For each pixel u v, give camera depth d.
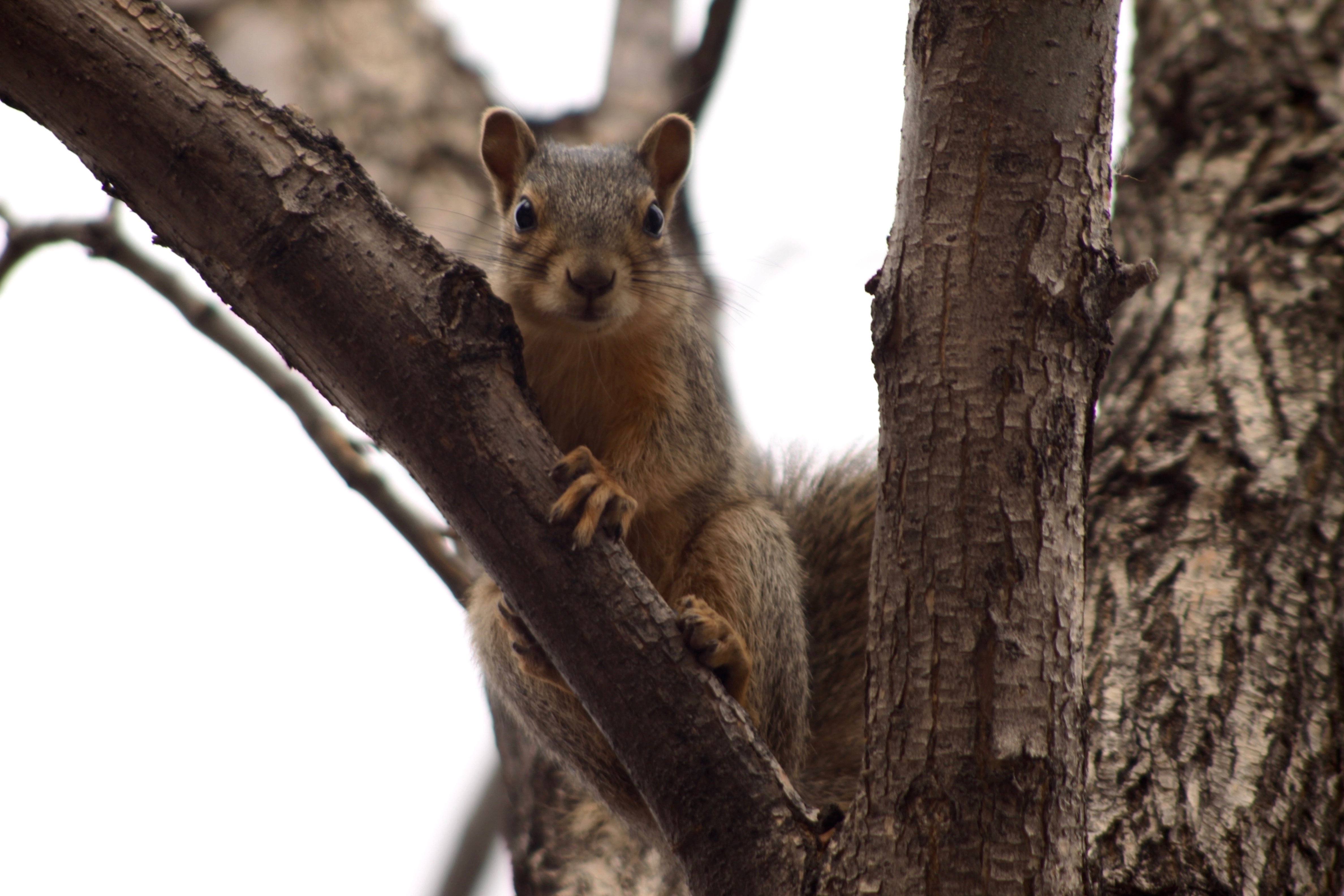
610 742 6.86
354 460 10.31
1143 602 8.90
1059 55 6.18
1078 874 6.04
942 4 6.28
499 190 11.49
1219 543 9.22
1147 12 13.59
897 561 6.27
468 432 6.58
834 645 11.55
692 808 6.55
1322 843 7.69
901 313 6.36
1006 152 6.21
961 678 6.05
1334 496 9.43
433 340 6.52
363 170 6.68
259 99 6.57
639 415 10.23
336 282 6.48
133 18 6.36
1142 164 12.49
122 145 6.37
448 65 14.32
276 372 10.45
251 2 14.24
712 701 6.63
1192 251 11.41
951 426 6.21
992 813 5.93
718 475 10.48
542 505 6.63
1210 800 7.68
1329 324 10.59
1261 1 12.90
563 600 6.66
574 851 9.86
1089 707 6.44
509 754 10.66
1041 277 6.22
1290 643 8.57
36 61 6.27
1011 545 6.14
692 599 8.17
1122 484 9.80
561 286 9.92
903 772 6.07
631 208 10.52
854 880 6.05
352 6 14.38
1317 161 11.69
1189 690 8.30
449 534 10.41
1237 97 12.38
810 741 10.48
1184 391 10.30
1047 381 6.23
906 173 6.46
